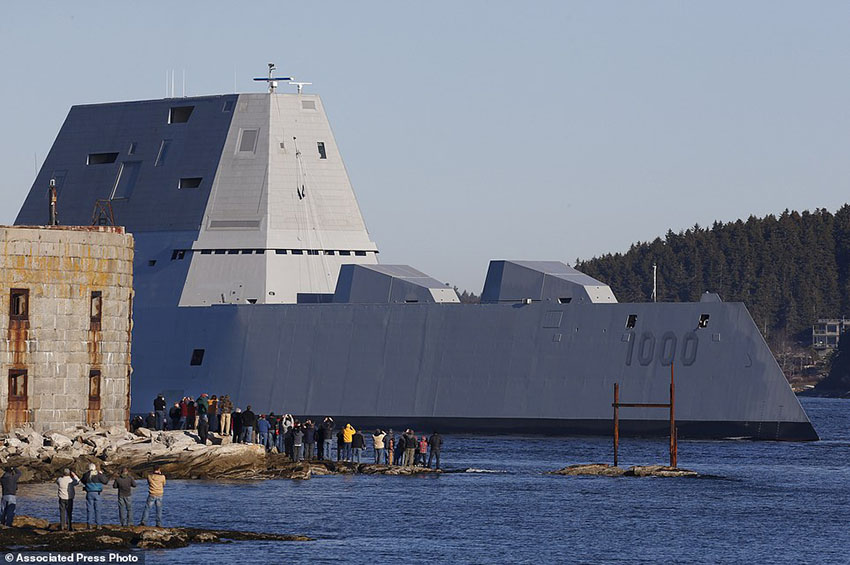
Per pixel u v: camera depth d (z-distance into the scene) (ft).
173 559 506.89
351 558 526.98
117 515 602.85
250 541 550.77
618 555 549.95
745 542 581.53
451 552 547.90
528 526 611.88
